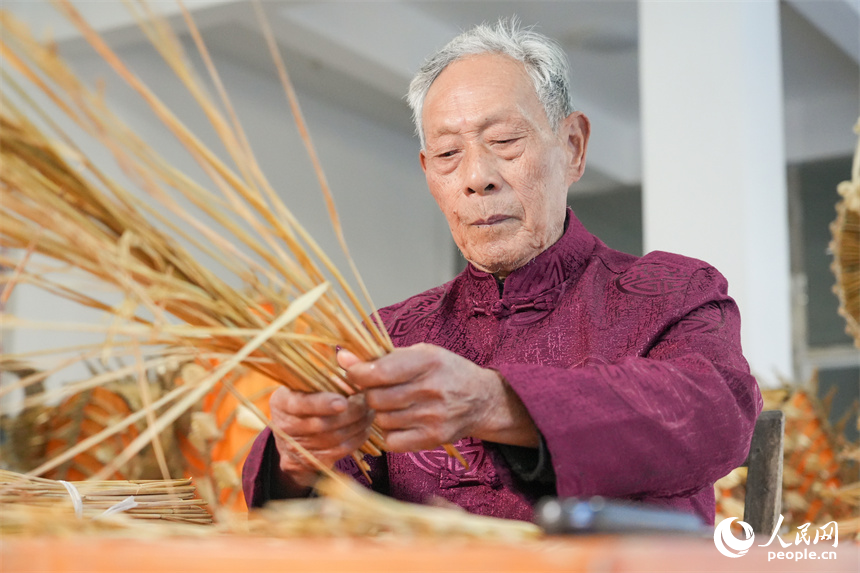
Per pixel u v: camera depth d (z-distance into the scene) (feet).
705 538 2.32
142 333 2.37
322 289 2.62
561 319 4.44
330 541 2.01
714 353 3.99
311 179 20.97
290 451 3.67
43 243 2.44
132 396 5.88
